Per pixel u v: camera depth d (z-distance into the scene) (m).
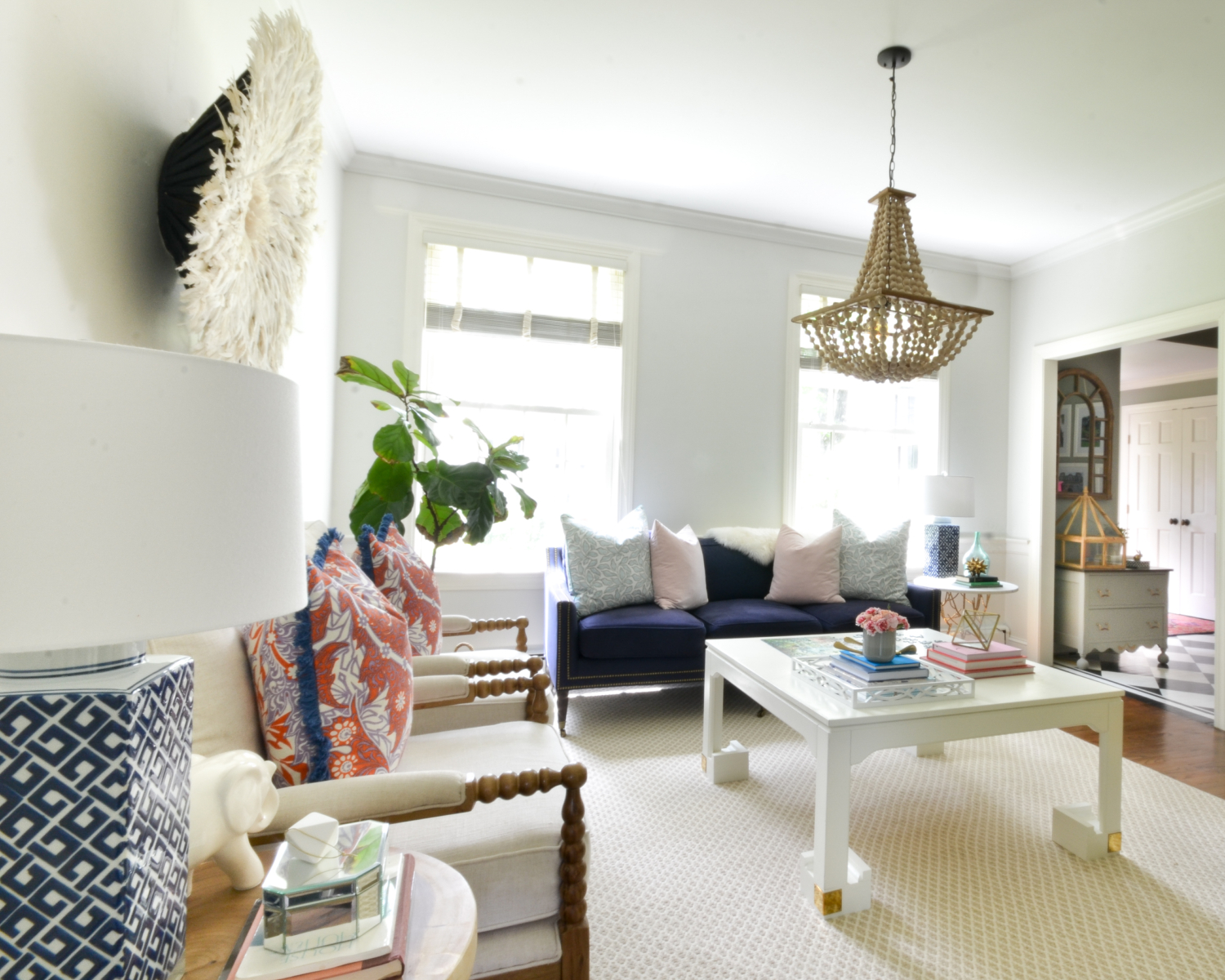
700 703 3.44
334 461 3.37
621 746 2.81
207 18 1.52
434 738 1.65
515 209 3.67
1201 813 2.25
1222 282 3.36
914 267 2.39
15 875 0.57
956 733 1.83
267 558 0.62
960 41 2.37
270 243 1.45
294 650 1.21
